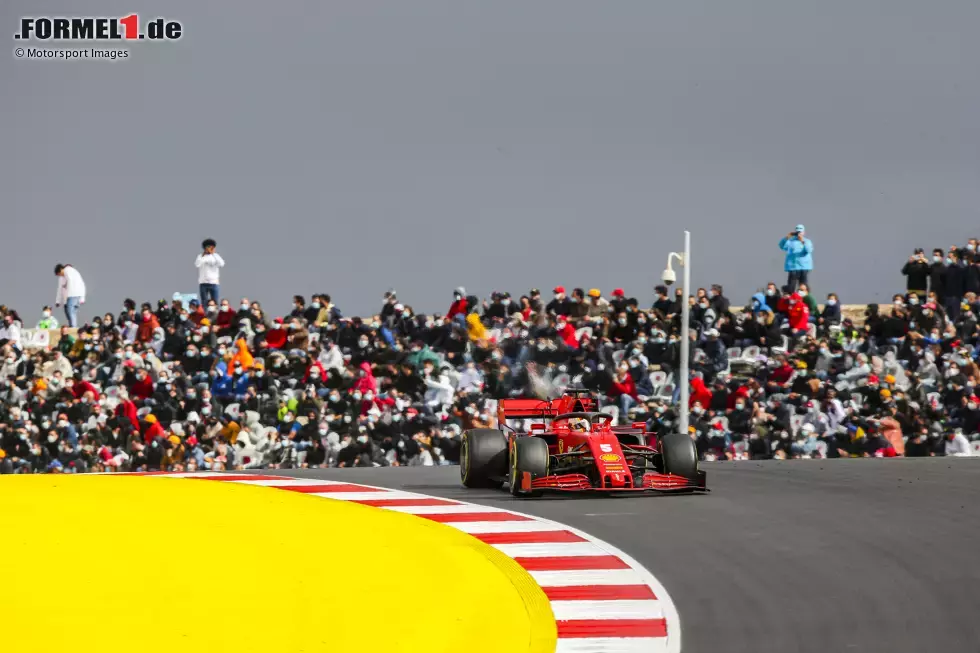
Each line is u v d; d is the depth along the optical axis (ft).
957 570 134.92
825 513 176.96
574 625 111.14
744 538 155.53
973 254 355.97
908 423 295.28
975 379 306.76
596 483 195.42
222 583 126.21
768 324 341.00
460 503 188.65
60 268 427.33
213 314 382.22
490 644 103.96
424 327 345.51
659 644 104.27
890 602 119.65
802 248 395.34
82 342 370.32
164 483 213.66
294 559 139.33
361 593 122.31
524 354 329.31
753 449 295.48
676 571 134.82
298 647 101.86
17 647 101.50
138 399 321.11
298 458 293.23
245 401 315.37
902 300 344.69
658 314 339.36
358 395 299.79
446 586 126.31
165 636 105.09
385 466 263.70
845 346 340.39
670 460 198.90
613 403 320.70
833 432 295.28
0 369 366.43
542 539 154.81
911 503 187.21
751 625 110.83
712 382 319.27
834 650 102.37
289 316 356.18
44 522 164.45
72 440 296.71
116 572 131.34
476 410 296.71
